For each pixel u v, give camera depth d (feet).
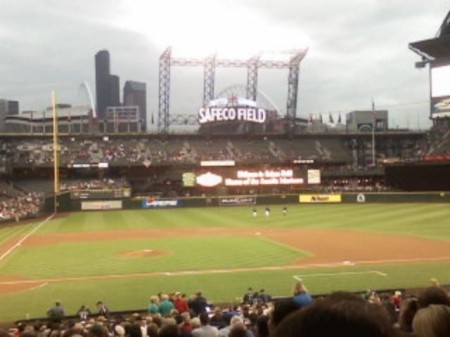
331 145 380.17
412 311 15.31
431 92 327.26
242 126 381.60
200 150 358.84
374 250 143.33
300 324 6.77
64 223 233.35
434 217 218.18
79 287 105.70
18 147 343.26
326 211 260.42
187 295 96.27
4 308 90.22
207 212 272.31
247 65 372.99
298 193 317.63
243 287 101.91
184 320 42.45
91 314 78.43
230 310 61.26
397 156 393.09
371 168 344.90
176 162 340.39
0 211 255.50
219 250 147.84
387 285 100.53
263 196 307.99
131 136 355.97
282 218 234.17
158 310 63.41
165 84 366.02
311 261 128.67
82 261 135.44
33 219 255.29
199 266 124.77
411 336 7.59
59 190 302.86
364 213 244.01
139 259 136.46
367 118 457.27
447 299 15.14
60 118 485.56
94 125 425.69
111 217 255.70
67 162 330.13
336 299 7.08
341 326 6.66
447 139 339.36
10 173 329.93
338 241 161.68
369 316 6.79
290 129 378.73
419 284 100.99
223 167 343.05
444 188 303.27
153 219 241.76
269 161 351.67
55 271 123.03
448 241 156.35
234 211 275.18
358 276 109.70
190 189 332.39
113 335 45.01
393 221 210.38
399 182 323.57
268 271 116.67
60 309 74.54
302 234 179.83
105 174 347.36
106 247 158.81
